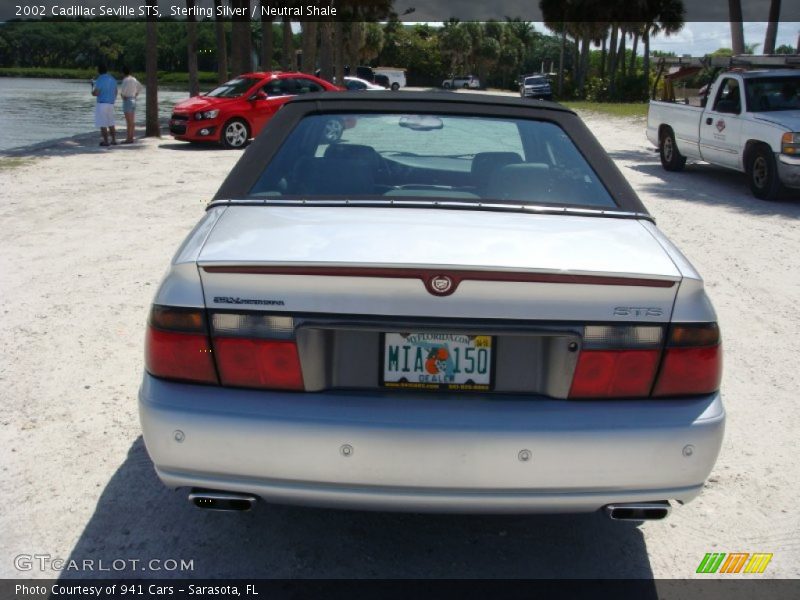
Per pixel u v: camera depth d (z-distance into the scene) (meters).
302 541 2.98
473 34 106.12
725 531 3.09
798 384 4.52
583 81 59.34
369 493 2.38
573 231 2.74
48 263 6.59
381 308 2.35
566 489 2.38
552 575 2.81
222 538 2.97
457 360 2.42
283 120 3.39
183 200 9.73
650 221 2.99
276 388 2.40
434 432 2.32
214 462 2.38
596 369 2.39
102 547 2.89
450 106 3.52
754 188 10.86
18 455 3.49
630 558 2.92
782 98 11.17
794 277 6.70
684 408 2.43
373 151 3.35
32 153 14.80
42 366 4.47
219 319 2.39
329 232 2.62
